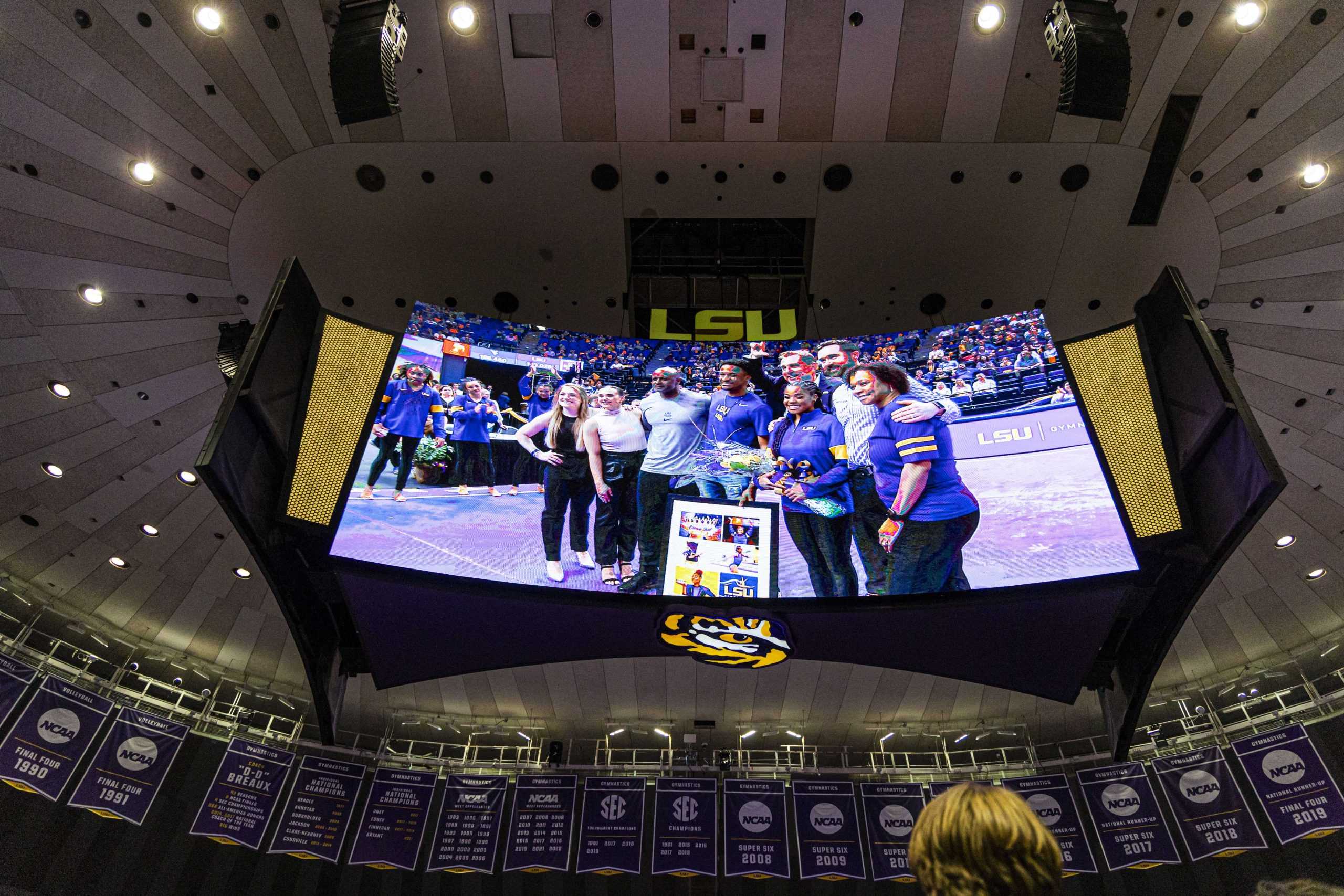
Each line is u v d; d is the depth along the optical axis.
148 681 13.83
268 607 13.23
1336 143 8.30
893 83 8.40
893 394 8.12
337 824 12.90
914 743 15.20
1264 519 11.86
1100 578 6.92
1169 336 7.41
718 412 8.34
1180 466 7.05
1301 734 12.40
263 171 8.94
